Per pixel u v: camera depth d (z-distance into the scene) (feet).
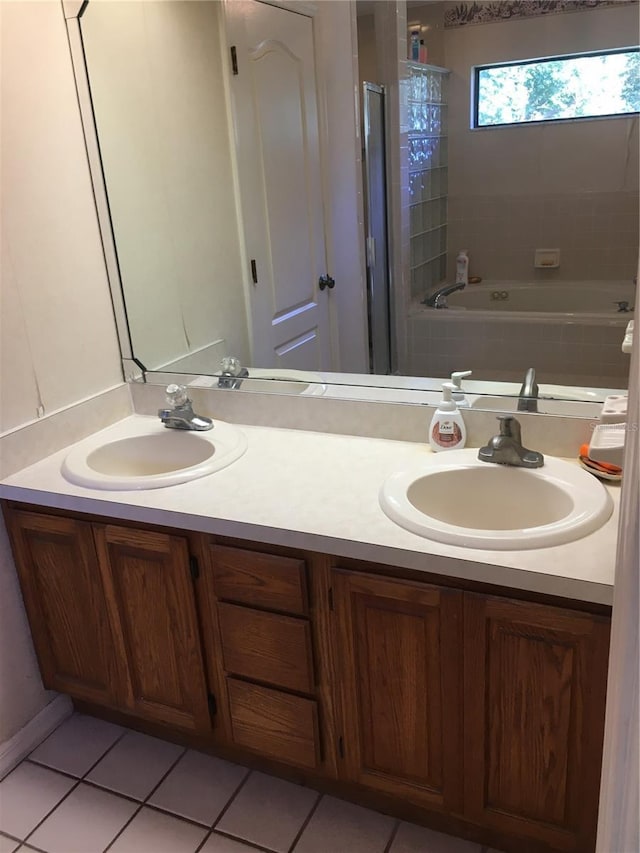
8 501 6.21
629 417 3.14
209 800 6.09
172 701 6.16
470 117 5.58
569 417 5.64
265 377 6.84
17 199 5.96
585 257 5.45
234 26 6.26
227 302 6.72
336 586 4.98
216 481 5.74
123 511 5.53
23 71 5.90
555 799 4.78
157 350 7.17
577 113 5.25
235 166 6.44
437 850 5.52
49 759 6.62
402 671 4.99
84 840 5.80
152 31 6.40
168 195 6.69
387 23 5.70
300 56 6.00
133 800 6.15
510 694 4.66
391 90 5.83
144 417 7.36
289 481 5.66
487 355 5.92
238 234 6.63
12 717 6.57
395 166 5.96
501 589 4.47
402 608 4.81
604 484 5.30
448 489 5.53
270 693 5.60
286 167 6.25
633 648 3.02
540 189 5.49
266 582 5.24
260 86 6.28
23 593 6.48
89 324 6.82
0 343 5.93
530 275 5.66
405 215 6.02
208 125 6.43
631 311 5.39
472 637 4.62
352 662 5.15
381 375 6.39
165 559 5.63
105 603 6.07
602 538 4.50
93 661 6.42
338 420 6.55
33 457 6.32
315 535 4.83
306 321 6.50
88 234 6.70
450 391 5.87
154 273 6.96
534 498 5.35
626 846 3.18
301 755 5.67
